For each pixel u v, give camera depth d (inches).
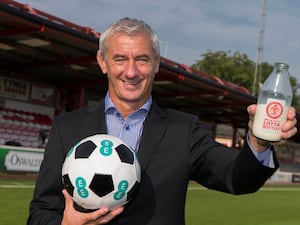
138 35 92.4
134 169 86.8
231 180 90.4
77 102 956.0
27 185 540.7
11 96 867.4
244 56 2650.1
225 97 1074.1
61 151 96.9
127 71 92.4
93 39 610.5
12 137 853.8
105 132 97.2
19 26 559.5
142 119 98.2
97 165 84.0
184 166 93.5
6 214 350.0
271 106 79.0
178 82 901.2
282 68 80.9
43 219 91.8
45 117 933.2
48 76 926.4
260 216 487.5
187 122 98.3
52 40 657.0
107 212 82.7
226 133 1902.1
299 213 549.6
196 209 495.2
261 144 83.2
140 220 89.7
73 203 85.7
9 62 818.8
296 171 1646.2
